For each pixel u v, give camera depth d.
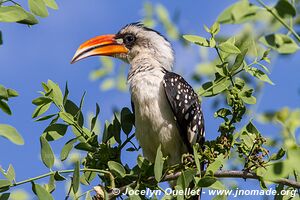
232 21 6.53
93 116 10.16
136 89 11.57
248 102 9.90
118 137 10.58
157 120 11.45
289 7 6.54
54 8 7.54
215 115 10.16
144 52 12.73
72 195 9.05
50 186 8.55
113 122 10.64
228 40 9.38
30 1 7.42
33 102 9.52
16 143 7.18
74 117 9.84
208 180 8.28
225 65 10.00
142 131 11.52
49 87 9.59
